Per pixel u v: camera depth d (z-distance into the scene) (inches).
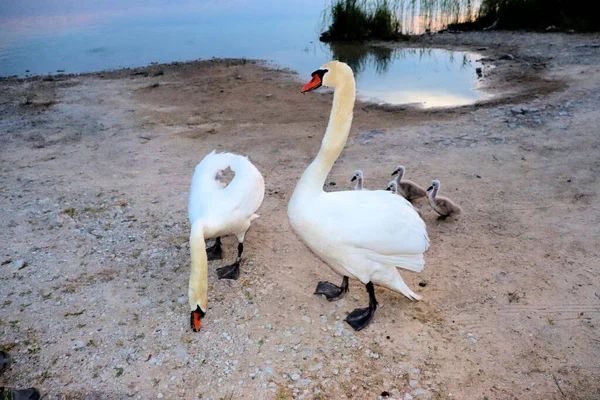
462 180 116.6
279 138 149.5
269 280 83.8
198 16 389.4
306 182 68.0
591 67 208.2
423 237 71.4
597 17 290.2
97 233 96.6
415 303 78.1
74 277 83.8
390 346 69.7
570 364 65.7
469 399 61.3
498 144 135.6
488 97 184.2
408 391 62.7
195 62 258.2
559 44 256.2
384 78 221.0
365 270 69.6
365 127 158.7
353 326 73.2
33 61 264.2
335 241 67.1
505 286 80.6
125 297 79.3
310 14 383.9
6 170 125.8
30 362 67.1
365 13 304.8
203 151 139.4
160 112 177.5
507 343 69.5
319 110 178.9
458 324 73.4
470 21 323.3
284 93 201.5
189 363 67.1
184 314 75.8
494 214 101.7
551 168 119.3
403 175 111.6
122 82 221.9
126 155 136.4
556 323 72.7
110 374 65.4
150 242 94.0
